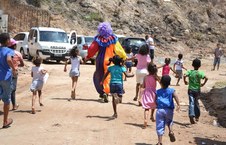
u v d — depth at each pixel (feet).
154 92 35.42
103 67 47.03
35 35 96.43
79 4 164.14
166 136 32.99
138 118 39.06
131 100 48.98
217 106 48.57
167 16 176.04
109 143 29.60
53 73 73.61
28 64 81.76
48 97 48.52
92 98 49.06
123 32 156.56
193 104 39.14
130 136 32.01
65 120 36.40
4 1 136.87
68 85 59.21
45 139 29.86
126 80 67.92
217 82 71.46
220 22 190.80
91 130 33.22
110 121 36.88
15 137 30.32
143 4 180.45
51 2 159.12
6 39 32.78
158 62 120.67
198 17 187.52
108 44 47.55
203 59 146.10
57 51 93.04
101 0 169.89
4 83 32.50
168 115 28.86
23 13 139.33
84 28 150.82
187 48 161.27
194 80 39.22
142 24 167.22
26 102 45.09
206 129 37.70
